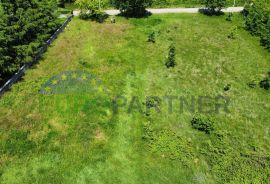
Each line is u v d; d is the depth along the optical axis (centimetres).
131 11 6119
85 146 3256
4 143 3203
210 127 3497
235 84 4266
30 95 3850
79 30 5431
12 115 3538
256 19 5669
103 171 3042
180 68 4550
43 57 4606
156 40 5216
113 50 4881
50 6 5031
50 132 3375
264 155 3278
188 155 3247
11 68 3975
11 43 4191
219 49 5022
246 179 3023
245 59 4800
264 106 3928
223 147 3341
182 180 3022
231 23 5825
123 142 3344
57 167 3036
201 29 5584
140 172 3064
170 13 6147
